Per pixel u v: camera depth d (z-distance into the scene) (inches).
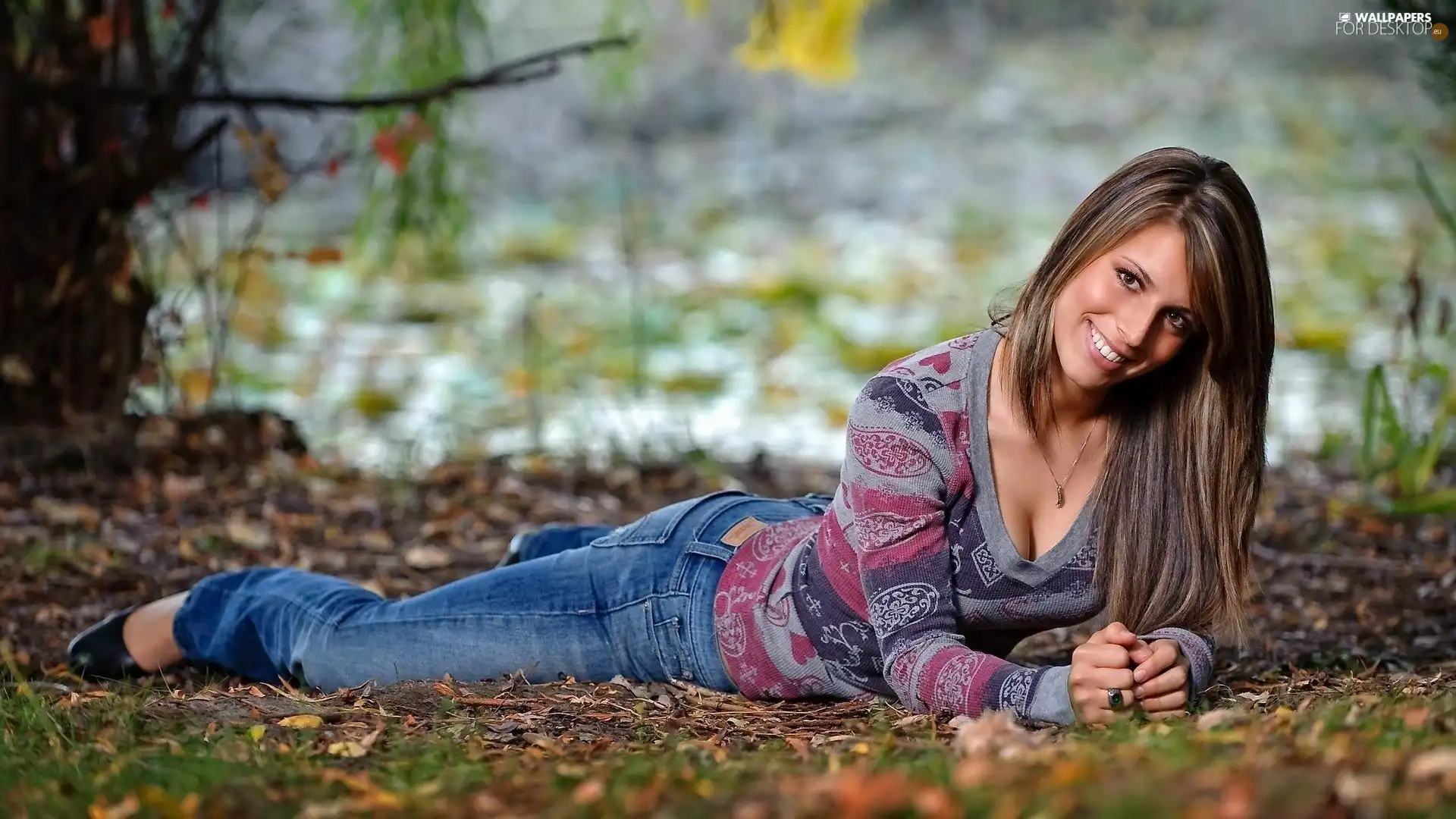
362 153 535.2
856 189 1134.4
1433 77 416.8
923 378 208.4
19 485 384.5
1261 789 139.5
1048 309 200.1
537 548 263.6
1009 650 226.5
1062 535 208.5
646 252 936.3
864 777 149.3
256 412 440.1
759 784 162.4
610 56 676.1
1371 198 1096.8
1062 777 146.3
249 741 196.5
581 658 235.0
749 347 682.8
